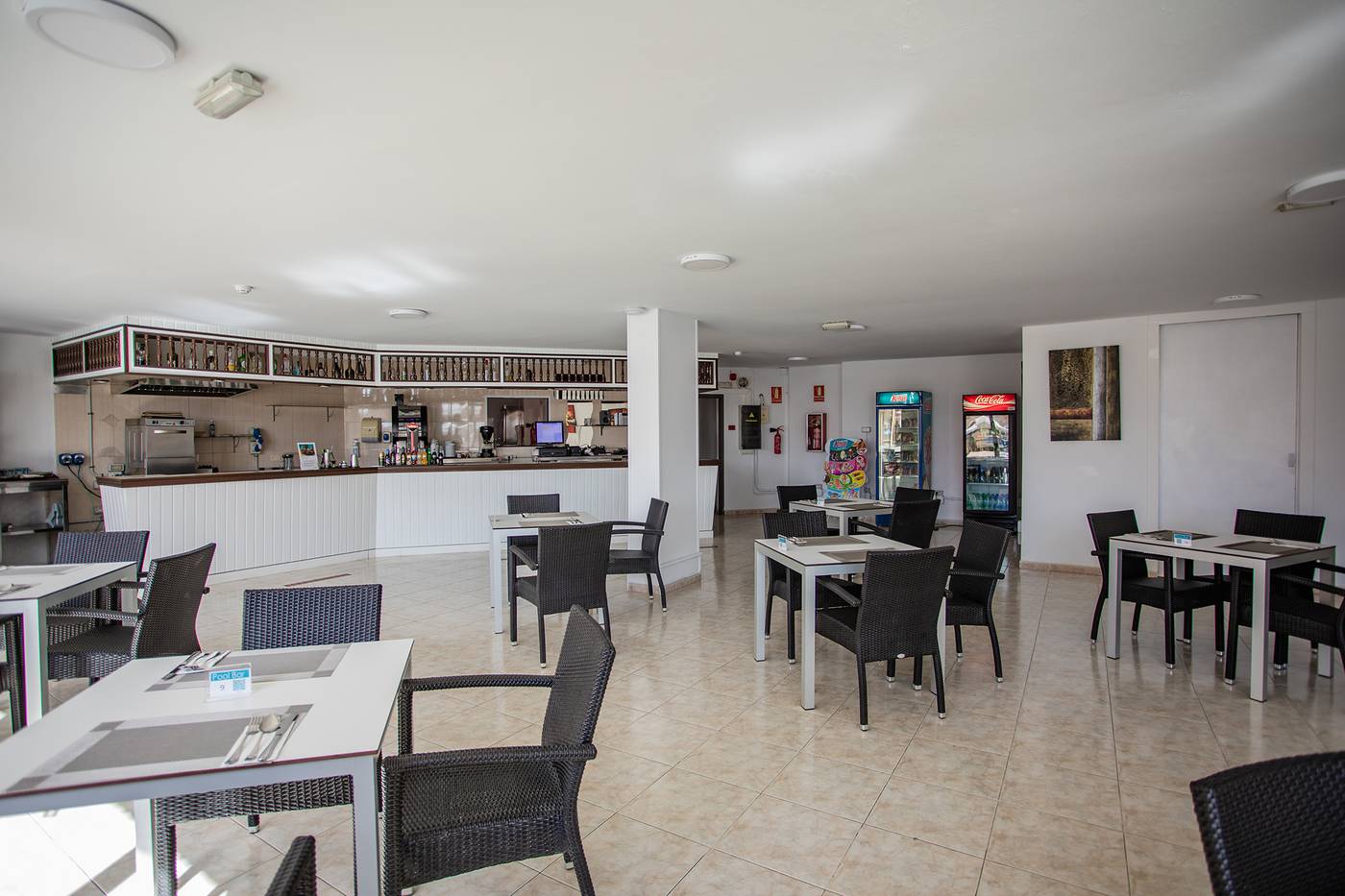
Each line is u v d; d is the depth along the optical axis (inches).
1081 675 157.0
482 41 72.4
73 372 271.9
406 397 362.0
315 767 57.9
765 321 263.0
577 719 72.1
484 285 195.6
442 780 76.4
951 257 166.4
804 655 139.3
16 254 159.6
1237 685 150.4
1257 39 72.6
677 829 97.5
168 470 294.8
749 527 397.1
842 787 108.7
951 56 76.1
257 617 94.6
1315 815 47.8
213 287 195.5
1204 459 248.8
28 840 95.3
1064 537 271.9
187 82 80.2
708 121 92.4
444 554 318.7
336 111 88.4
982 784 109.3
